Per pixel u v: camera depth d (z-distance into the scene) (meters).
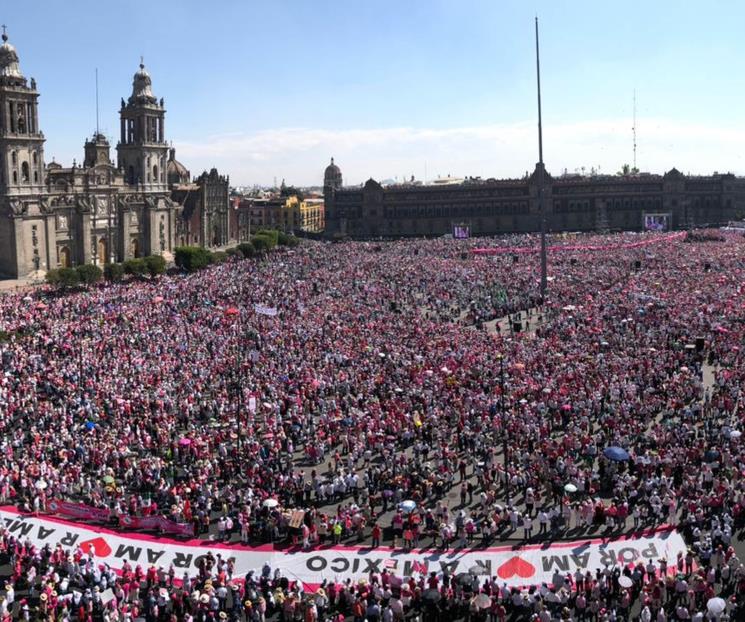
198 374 79.81
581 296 125.12
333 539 48.53
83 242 179.88
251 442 61.16
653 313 106.69
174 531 49.38
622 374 77.19
